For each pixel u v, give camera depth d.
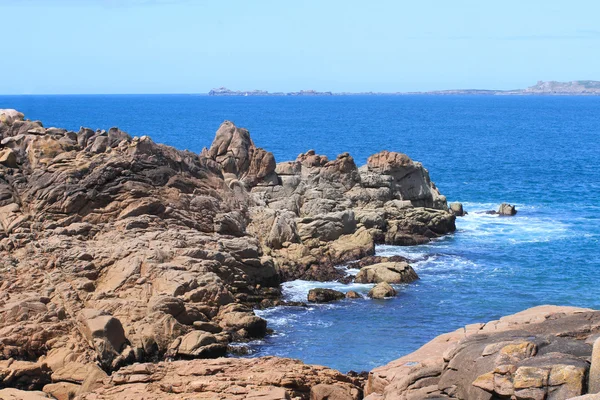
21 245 38.81
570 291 45.59
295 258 49.12
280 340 36.62
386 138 161.50
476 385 18.97
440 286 46.28
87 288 36.22
